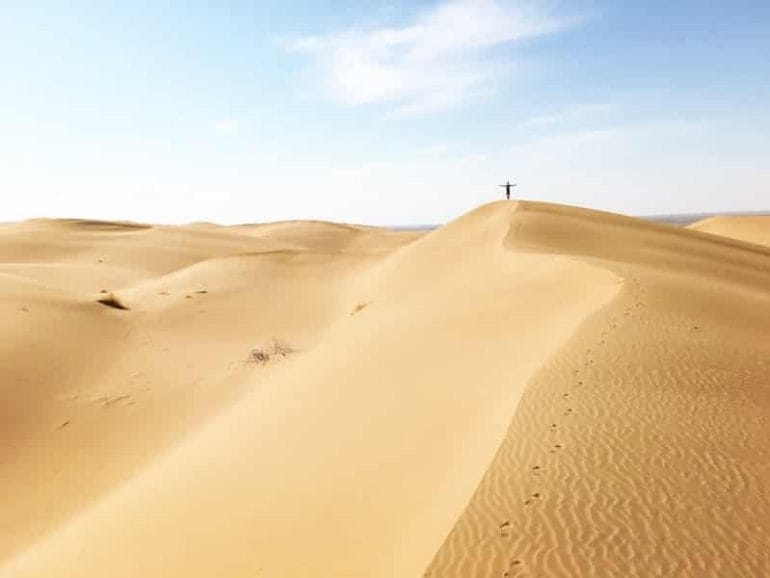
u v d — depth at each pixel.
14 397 14.14
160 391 16.20
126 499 10.12
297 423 12.08
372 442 10.03
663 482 7.04
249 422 13.06
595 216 43.56
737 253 38.00
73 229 66.31
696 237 42.41
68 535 9.23
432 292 26.17
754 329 14.86
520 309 17.64
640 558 5.72
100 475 11.91
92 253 53.22
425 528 6.57
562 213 42.44
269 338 22.89
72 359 16.95
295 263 44.34
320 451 10.19
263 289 33.09
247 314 26.36
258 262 42.56
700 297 17.61
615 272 19.56
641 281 18.33
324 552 6.77
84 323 20.25
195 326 23.66
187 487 9.87
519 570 5.53
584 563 5.63
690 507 6.56
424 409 11.05
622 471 7.28
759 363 11.59
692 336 12.94
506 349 13.74
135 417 14.55
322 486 8.66
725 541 6.00
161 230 70.19
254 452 10.88
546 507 6.52
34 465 12.02
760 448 7.98
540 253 26.84
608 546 5.87
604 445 7.94
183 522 8.53
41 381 15.26
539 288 20.03
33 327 18.23
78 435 13.36
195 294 29.34
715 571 5.57
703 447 7.95
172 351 19.78
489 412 9.91
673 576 5.50
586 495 6.75
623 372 10.59
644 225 43.47
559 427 8.50
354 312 27.22
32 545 9.42
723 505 6.61
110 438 13.44
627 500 6.66
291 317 27.02
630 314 14.40
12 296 20.84
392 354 15.96
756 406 9.44
